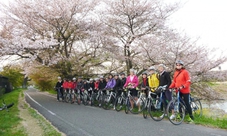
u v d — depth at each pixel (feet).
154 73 28.55
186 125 23.21
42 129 23.22
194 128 21.65
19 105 50.83
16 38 50.88
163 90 26.17
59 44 61.36
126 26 59.36
